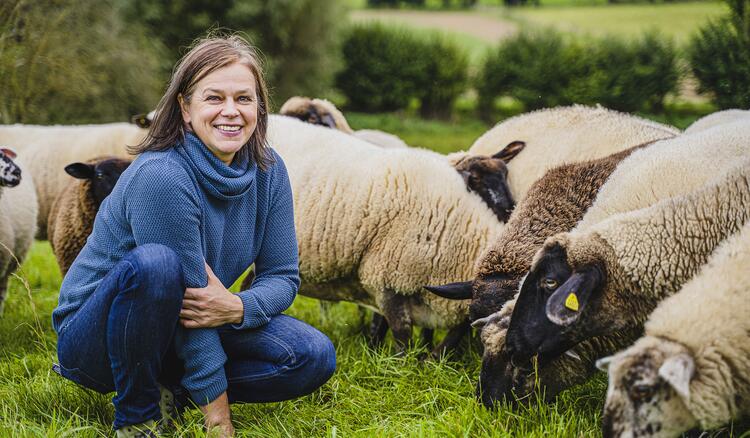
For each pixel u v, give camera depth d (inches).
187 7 906.1
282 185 134.1
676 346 108.1
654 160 162.2
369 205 188.7
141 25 830.5
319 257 195.8
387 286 188.4
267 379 128.3
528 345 134.0
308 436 131.6
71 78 486.6
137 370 117.8
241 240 128.3
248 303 124.8
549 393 145.6
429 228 184.9
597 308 132.7
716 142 160.7
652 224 132.9
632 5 2071.9
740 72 286.8
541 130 231.3
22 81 422.3
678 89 848.3
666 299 118.3
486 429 131.0
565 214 167.6
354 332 206.1
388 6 2297.0
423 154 197.0
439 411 140.9
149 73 609.0
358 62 1138.0
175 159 120.0
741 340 108.7
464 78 1119.0
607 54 938.7
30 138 307.7
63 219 229.0
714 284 114.7
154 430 121.6
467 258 184.9
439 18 2063.2
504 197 211.5
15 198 229.9
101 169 219.6
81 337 118.7
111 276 115.1
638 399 106.1
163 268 113.7
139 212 117.7
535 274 134.0
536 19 1979.6
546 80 1005.2
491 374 142.0
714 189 133.0
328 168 197.6
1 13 375.9
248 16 934.4
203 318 121.1
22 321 207.3
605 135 217.0
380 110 1164.5
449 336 185.3
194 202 119.3
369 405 144.7
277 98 1007.0
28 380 152.4
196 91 120.3
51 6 448.1
